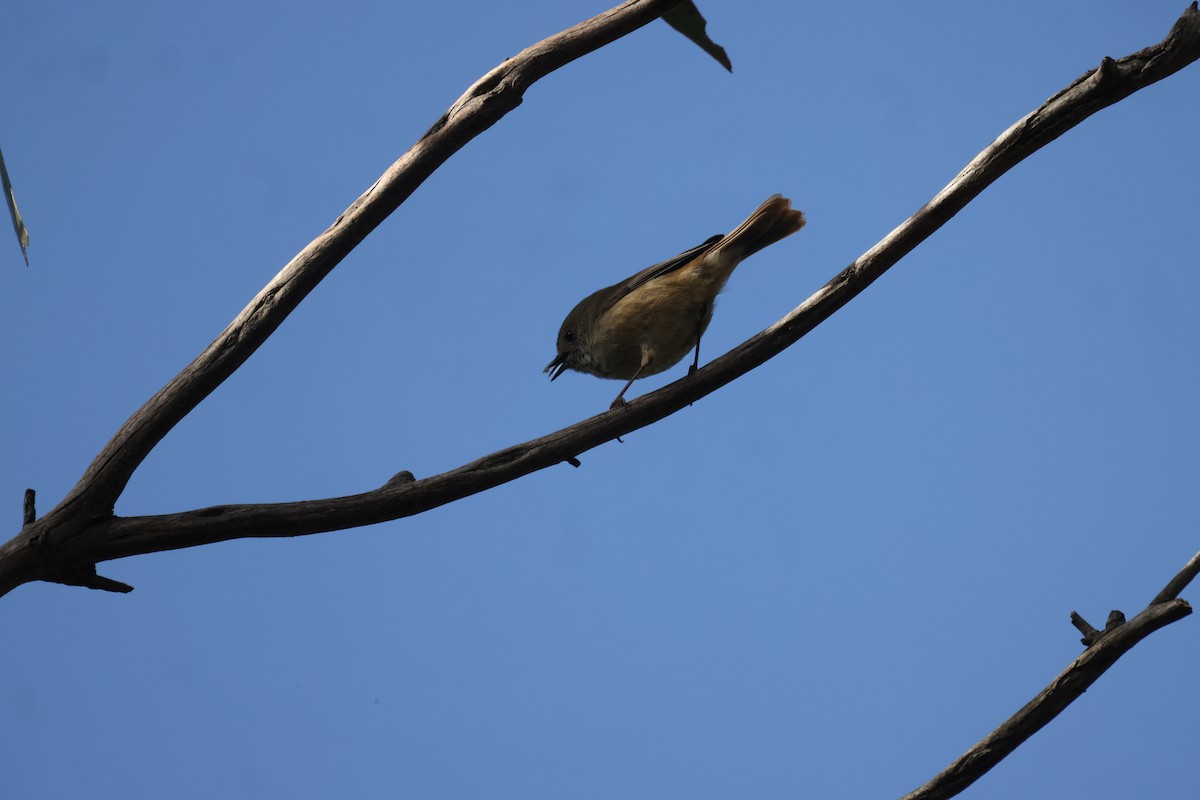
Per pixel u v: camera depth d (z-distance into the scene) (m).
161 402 6.79
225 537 6.84
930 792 6.86
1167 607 6.68
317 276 6.88
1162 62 6.45
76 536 6.74
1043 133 6.75
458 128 6.70
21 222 6.02
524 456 7.12
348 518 6.89
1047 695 6.79
